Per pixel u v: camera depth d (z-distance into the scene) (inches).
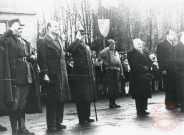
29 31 634.8
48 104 263.4
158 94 580.7
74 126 283.1
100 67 546.6
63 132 255.4
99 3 734.5
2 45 239.6
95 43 719.7
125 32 845.2
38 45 259.6
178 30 909.8
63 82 266.8
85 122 300.5
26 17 631.2
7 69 237.3
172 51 377.4
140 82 337.7
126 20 845.2
